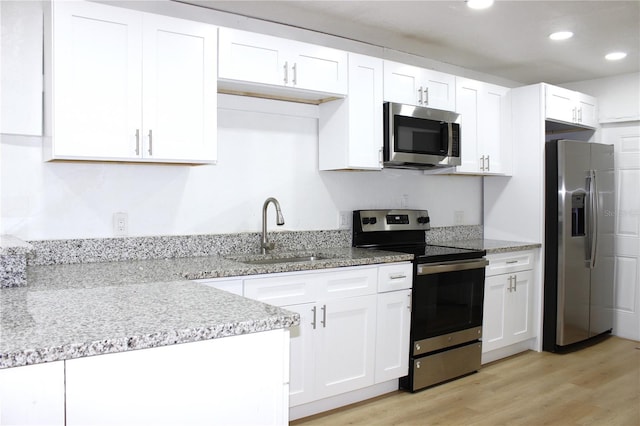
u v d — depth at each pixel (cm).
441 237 403
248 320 128
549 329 391
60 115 204
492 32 326
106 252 249
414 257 300
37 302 146
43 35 227
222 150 289
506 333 367
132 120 221
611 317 434
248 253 294
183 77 235
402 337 297
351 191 350
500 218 422
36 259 230
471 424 259
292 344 249
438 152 343
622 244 440
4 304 143
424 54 381
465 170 370
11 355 99
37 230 233
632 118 431
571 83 472
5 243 184
